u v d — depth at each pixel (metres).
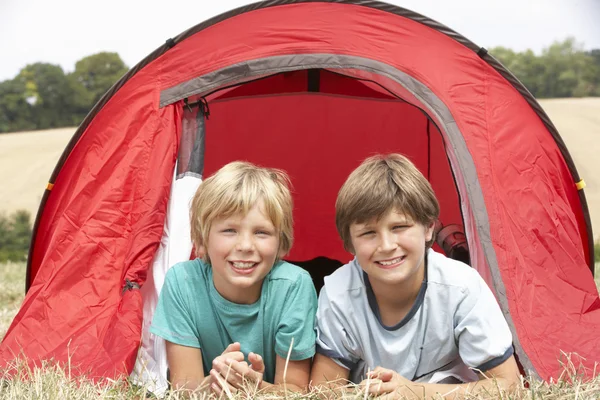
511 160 2.91
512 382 2.08
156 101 2.90
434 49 2.98
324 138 4.66
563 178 3.15
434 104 2.91
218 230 2.18
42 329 2.56
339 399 1.95
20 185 21.81
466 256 3.09
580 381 2.09
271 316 2.26
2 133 30.11
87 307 2.62
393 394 1.96
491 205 2.76
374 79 3.03
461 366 2.26
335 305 2.19
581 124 24.91
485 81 2.98
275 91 4.38
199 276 2.34
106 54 32.19
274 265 2.34
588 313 2.76
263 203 2.17
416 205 2.05
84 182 2.83
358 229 2.07
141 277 2.69
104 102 2.90
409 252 2.05
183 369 2.27
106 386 2.17
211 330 2.31
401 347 2.14
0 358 2.46
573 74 31.78
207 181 2.29
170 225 2.83
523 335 2.47
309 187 4.73
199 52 2.95
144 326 2.69
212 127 4.59
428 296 2.13
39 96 30.97
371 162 2.17
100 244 2.73
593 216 16.98
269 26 2.97
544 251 2.82
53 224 2.93
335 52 2.95
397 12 2.99
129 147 2.85
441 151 4.25
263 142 4.67
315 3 3.01
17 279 6.86
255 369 2.08
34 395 2.02
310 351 2.21
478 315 2.09
